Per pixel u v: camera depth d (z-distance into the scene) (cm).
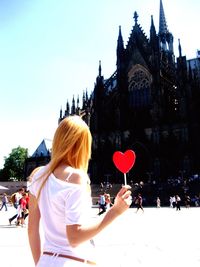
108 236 2184
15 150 16875
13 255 1542
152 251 1585
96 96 10538
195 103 9275
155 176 8944
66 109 11206
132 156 445
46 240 336
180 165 8825
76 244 313
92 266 331
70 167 350
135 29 10588
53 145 370
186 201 6106
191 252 1531
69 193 325
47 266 319
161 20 13212
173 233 2250
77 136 359
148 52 10244
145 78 10138
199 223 2900
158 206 6372
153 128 9331
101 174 9756
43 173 359
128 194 332
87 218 324
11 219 3048
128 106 10200
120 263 1312
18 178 16638
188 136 8894
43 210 341
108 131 10081
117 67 10462
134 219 3581
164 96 9794
